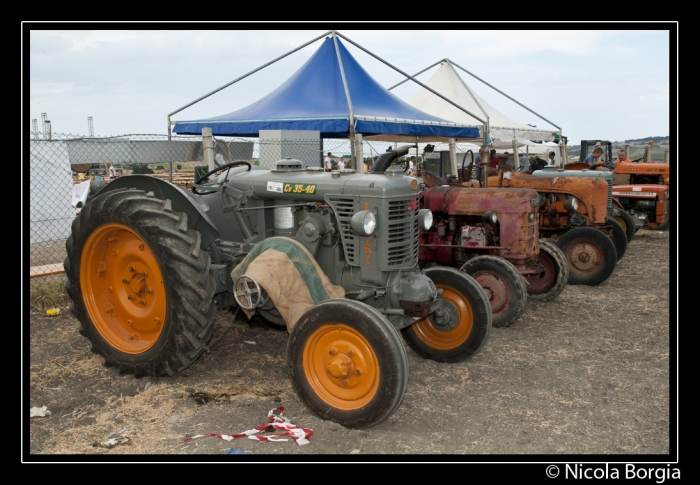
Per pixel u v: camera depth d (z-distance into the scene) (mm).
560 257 6020
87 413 3285
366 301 3746
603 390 3748
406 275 3691
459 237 5766
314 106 9078
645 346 4660
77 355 4219
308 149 8234
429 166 9000
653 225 11031
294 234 4020
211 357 4250
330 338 3207
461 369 4129
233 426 3143
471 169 6652
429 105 14969
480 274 5105
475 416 3352
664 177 11383
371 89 9945
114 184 4133
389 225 3553
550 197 7402
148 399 3479
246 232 4211
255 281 3406
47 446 2885
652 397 3625
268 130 8102
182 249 3520
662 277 7523
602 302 6195
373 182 3547
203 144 7461
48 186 7031
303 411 3350
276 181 4008
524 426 3229
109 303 4012
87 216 3846
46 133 7027
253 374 3930
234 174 4480
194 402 3457
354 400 3141
